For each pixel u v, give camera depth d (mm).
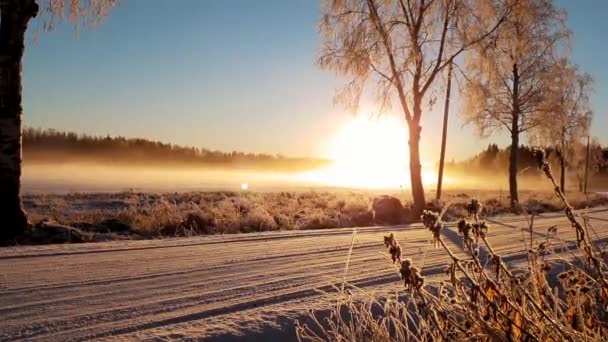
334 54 22375
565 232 14023
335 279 7637
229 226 16031
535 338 2451
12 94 12258
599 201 37469
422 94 22859
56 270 7961
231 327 5301
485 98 24266
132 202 29828
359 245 11281
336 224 17875
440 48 22812
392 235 2367
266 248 10680
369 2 22344
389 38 22594
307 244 11367
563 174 48156
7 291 6676
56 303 6168
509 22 22922
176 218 15594
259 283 7328
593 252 2957
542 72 31547
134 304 6160
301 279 7613
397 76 22656
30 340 4949
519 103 32094
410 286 2387
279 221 17891
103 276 7609
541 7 29578
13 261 8648
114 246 10461
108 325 5375
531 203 30016
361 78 22578
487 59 22969
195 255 9609
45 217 14000
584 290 2982
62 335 5078
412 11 22531
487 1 22312
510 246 11148
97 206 27875
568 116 37938
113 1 13961
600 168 70250
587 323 2785
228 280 7516
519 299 2844
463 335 2715
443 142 30594
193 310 5922
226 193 38062
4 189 11930
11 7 12523
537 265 3184
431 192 43906
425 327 2871
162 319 5578
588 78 39000
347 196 31531
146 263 8695
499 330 2598
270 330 5281
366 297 6090
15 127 12281
